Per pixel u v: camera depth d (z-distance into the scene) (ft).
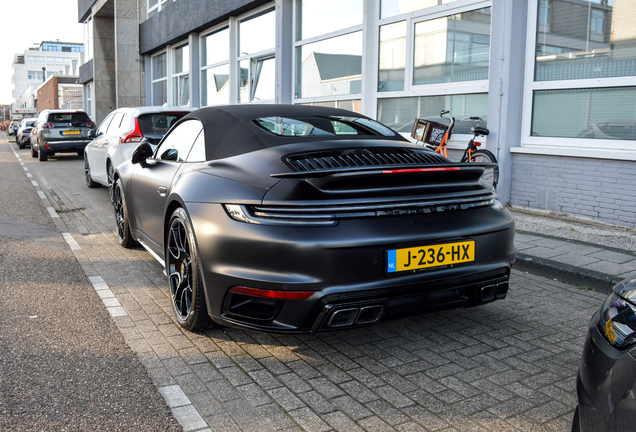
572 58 20.06
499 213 9.93
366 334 10.89
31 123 90.02
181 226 10.64
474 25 23.43
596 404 5.39
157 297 13.02
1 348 9.96
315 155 9.78
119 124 28.19
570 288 13.94
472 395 8.39
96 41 91.56
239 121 11.38
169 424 7.49
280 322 8.75
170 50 63.05
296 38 36.29
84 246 18.28
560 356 9.84
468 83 23.90
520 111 21.89
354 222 8.49
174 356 9.72
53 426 7.39
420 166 8.80
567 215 20.29
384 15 28.32
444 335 10.84
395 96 27.94
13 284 13.92
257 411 7.87
